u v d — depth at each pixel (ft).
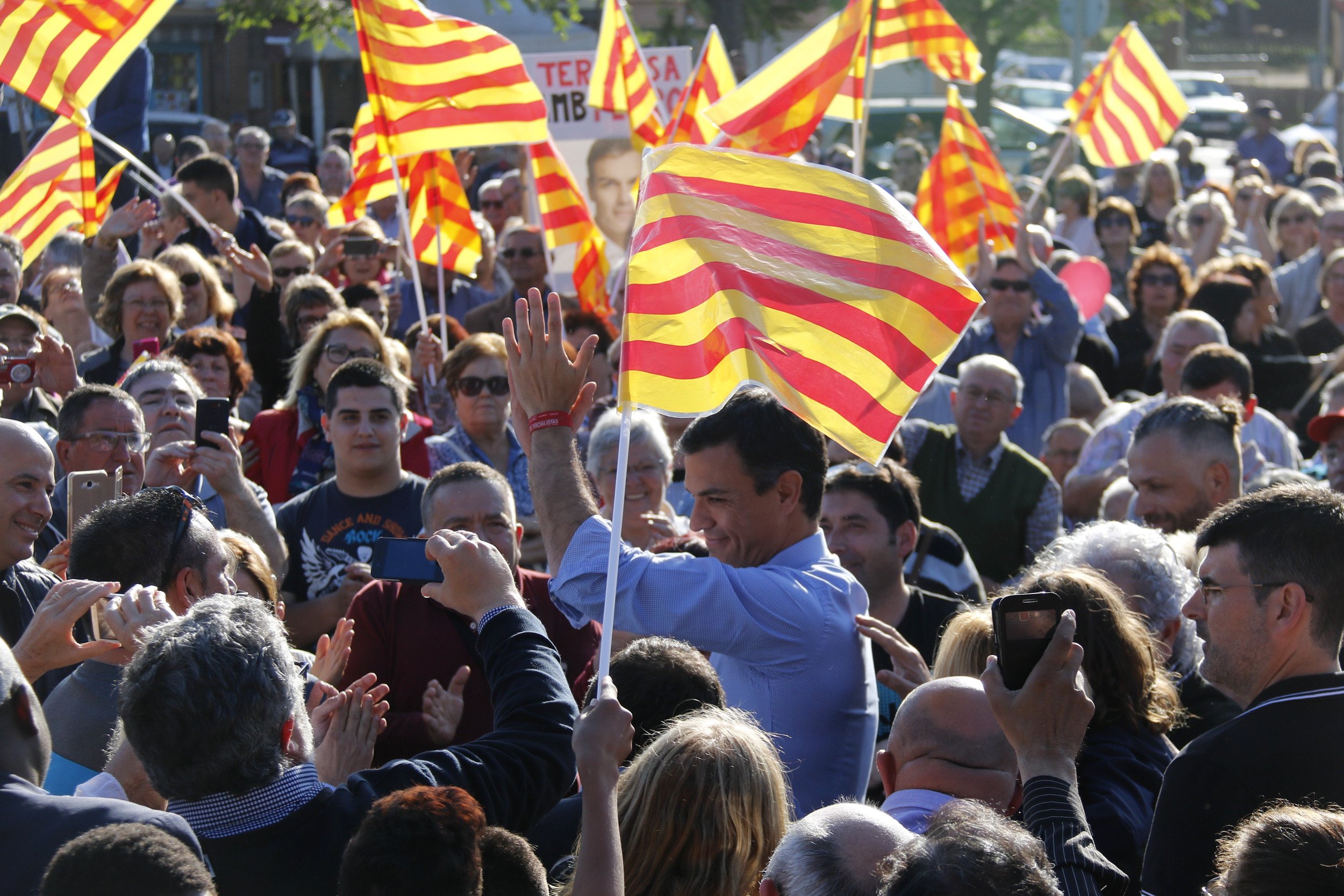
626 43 37.76
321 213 47.73
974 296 12.01
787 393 11.94
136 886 8.46
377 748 16.11
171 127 85.35
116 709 13.53
